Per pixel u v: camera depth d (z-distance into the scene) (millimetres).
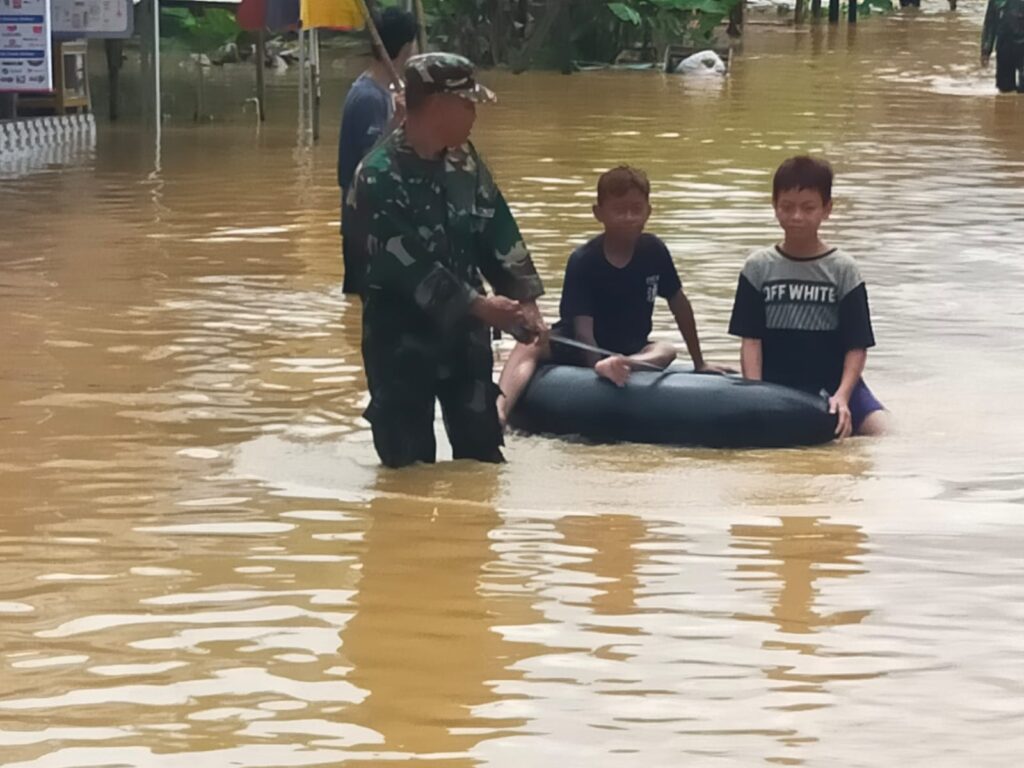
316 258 14484
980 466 10328
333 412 11047
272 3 19297
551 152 21031
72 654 8625
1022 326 12672
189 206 16484
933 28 48812
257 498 9922
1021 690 8398
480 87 10203
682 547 9430
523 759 8039
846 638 8719
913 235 15445
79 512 9750
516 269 10352
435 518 9727
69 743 8125
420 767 8000
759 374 10969
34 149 20766
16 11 19891
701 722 8219
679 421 10617
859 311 10898
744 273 11008
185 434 10680
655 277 11070
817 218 10930
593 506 9852
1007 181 18531
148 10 23125
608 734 8156
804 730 8172
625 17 35125
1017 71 33125
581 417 10688
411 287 10172
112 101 24469
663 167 19531
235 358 11906
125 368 11688
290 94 28047
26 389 11305
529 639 8711
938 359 11953
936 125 24750
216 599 9000
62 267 14047
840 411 10703
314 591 9062
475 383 10328
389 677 8477
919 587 9094
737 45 40688
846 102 28344
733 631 8766
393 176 10180
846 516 9742
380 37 13273
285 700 8344
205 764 8023
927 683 8438
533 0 35156
